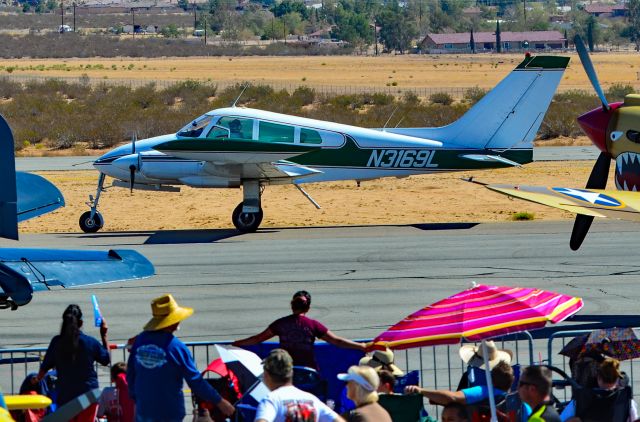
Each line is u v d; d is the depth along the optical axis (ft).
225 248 266.57
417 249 258.78
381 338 96.58
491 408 91.86
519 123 302.04
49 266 106.73
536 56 296.71
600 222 301.63
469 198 376.68
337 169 298.97
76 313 104.78
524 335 162.30
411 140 299.99
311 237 285.23
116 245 272.51
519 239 272.51
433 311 98.43
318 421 81.82
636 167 189.37
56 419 72.02
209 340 165.37
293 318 112.68
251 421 96.43
